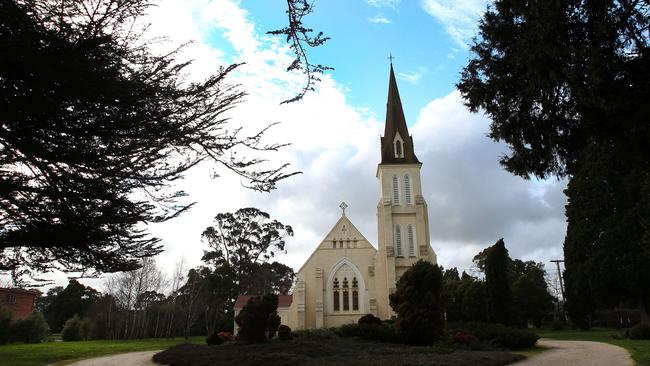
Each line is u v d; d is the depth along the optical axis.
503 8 10.61
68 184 6.82
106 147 6.66
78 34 6.09
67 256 7.80
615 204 36.97
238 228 78.19
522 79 10.80
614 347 26.11
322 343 24.88
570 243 42.75
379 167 51.22
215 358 20.45
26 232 7.13
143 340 47.38
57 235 7.14
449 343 25.36
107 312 56.44
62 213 6.99
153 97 6.54
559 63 9.30
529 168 12.05
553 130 10.99
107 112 6.28
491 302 45.22
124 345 34.59
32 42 5.54
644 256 34.84
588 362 19.64
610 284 37.47
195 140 7.29
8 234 7.15
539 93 10.42
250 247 77.75
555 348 27.73
